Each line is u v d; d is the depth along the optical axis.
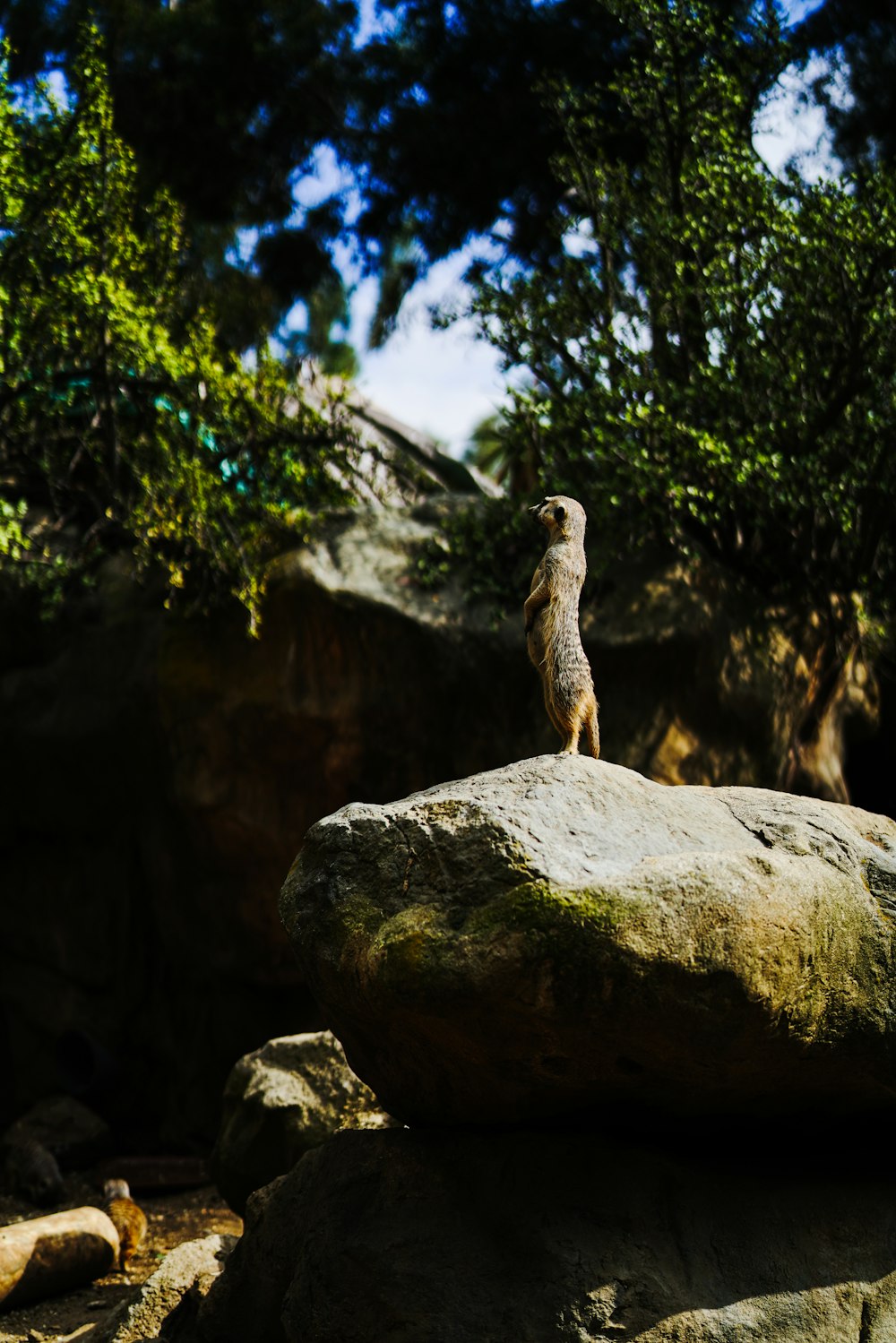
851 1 13.30
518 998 4.16
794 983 4.36
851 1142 5.30
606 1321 4.47
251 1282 5.59
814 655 10.86
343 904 4.68
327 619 10.28
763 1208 4.91
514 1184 4.80
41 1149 10.16
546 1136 4.90
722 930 4.20
